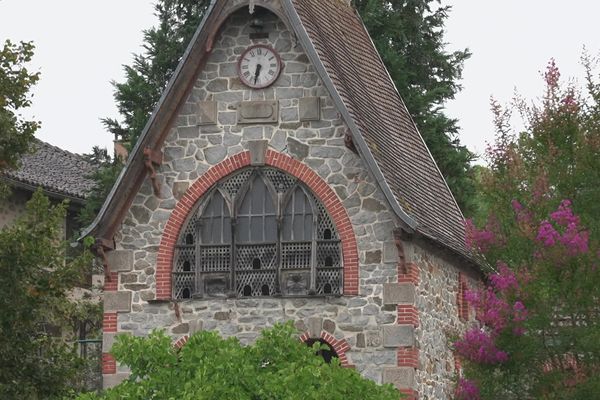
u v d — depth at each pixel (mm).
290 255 34438
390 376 33500
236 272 34656
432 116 47750
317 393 24641
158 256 35062
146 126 34781
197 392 24156
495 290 32844
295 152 34656
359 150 33781
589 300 30781
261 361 25859
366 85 38562
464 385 31297
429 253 35688
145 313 34969
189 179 35156
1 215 46312
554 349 31062
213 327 34531
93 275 48625
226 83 35250
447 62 49812
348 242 34125
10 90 30953
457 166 48062
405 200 34812
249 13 34969
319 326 34000
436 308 36156
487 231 32719
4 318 30125
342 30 39500
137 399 25141
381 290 33844
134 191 35281
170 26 47031
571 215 30984
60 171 51281
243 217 34844
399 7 49281
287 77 34938
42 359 30859
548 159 32625
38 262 30547
